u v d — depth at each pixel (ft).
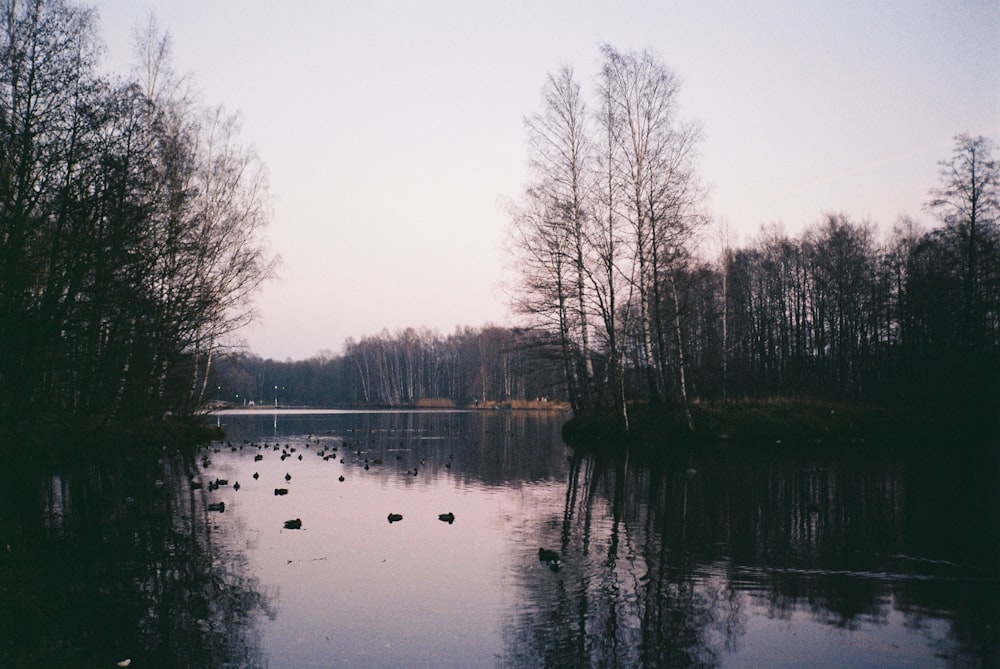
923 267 161.48
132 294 60.13
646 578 33.37
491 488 63.57
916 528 45.09
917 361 136.98
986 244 120.16
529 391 382.63
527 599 30.17
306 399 574.56
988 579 33.35
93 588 31.81
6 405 57.62
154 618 27.81
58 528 45.32
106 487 63.05
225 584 32.55
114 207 57.41
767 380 191.42
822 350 183.83
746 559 37.19
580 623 27.22
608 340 112.47
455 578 33.42
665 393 112.27
